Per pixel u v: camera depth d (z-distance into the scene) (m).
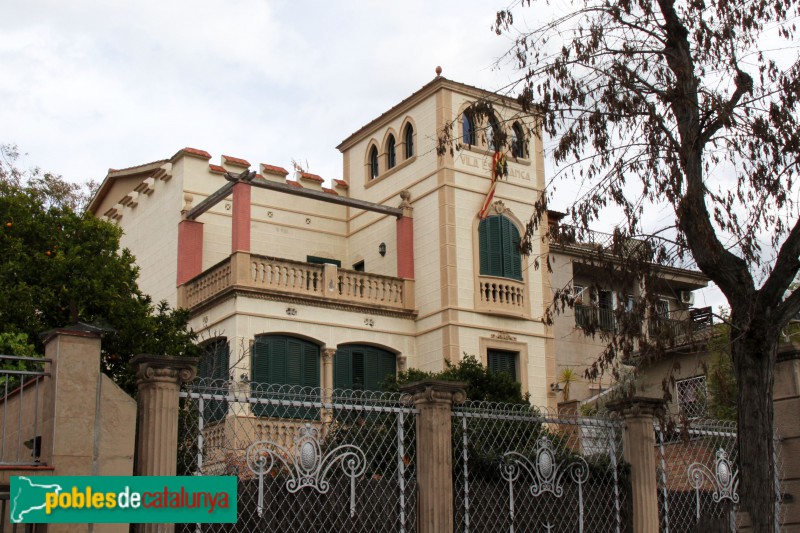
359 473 10.17
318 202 28.33
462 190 25.75
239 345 22.38
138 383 8.91
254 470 9.41
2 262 16.95
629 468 11.90
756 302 11.11
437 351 24.77
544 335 26.45
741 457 10.94
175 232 25.81
